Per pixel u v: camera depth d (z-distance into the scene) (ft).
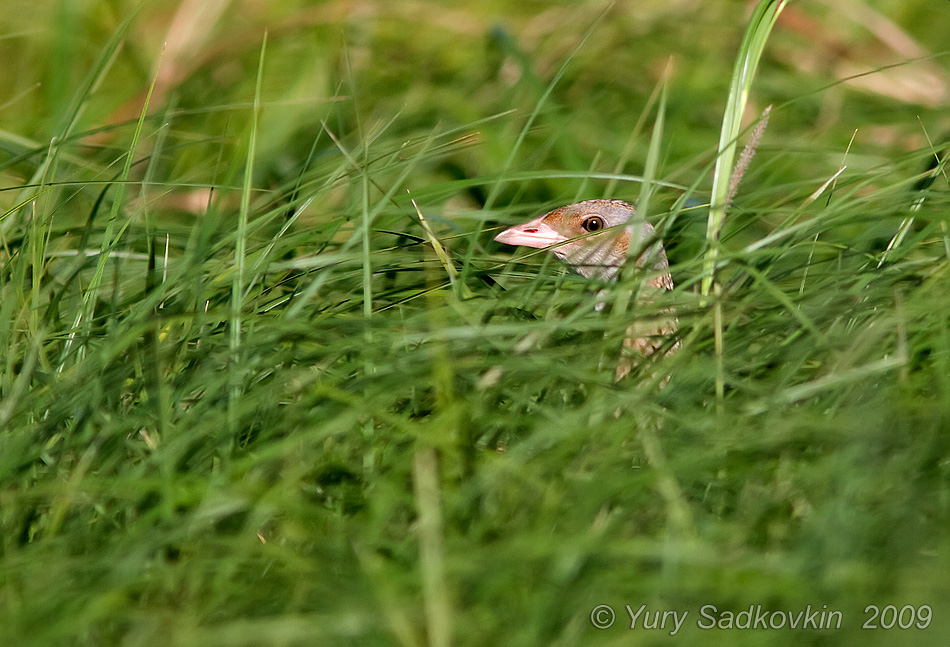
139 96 36.63
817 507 15.81
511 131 35.94
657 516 15.92
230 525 16.38
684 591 14.55
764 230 29.76
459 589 14.39
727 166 21.75
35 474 17.39
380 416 16.97
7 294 20.85
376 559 15.11
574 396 18.70
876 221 22.38
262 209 26.53
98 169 29.09
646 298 19.98
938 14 48.52
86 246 21.71
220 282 20.24
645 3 41.73
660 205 27.35
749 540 15.65
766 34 22.39
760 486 16.43
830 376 17.11
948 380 17.20
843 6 39.32
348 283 22.57
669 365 18.11
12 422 17.89
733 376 18.56
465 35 41.98
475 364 17.60
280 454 16.30
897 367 18.12
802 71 40.29
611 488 15.49
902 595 14.35
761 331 19.38
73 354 19.79
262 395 17.83
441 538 15.11
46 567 15.15
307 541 15.92
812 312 19.25
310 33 41.65
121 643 14.43
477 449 17.48
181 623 14.12
